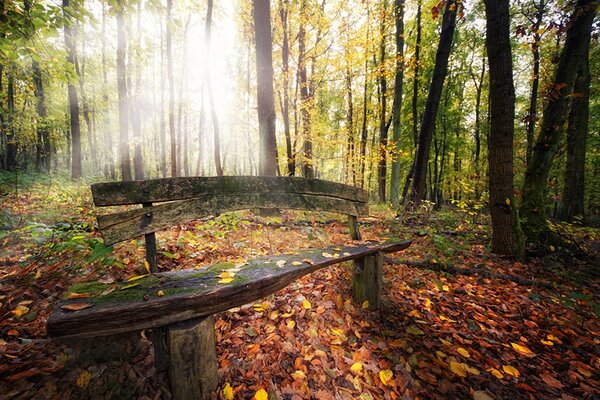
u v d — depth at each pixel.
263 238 3.86
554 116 4.75
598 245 5.38
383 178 12.88
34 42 2.99
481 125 15.18
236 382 1.58
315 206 2.70
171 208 1.84
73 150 10.41
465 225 6.26
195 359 1.36
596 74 8.77
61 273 2.19
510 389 1.78
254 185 2.31
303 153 9.34
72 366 1.44
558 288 3.29
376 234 4.89
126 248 2.65
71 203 5.25
